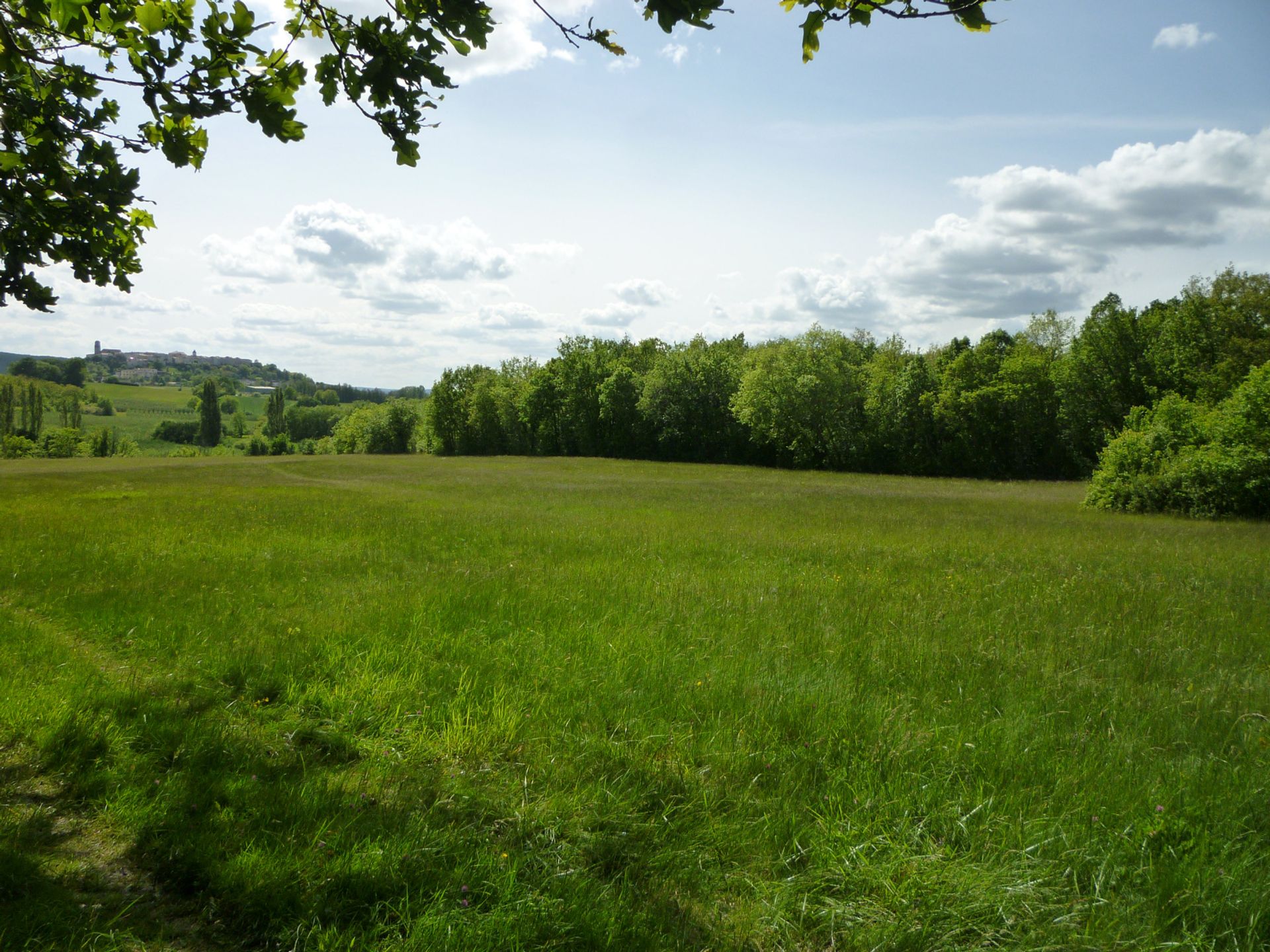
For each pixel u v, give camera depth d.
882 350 70.19
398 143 4.62
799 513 24.98
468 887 3.39
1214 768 4.59
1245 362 48.00
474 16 4.17
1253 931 3.15
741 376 75.81
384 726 5.27
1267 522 23.58
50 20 4.08
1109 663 6.94
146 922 3.22
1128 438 28.55
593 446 85.69
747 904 3.42
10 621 7.63
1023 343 65.62
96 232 5.34
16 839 3.76
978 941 3.19
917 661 6.78
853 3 3.55
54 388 178.88
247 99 4.19
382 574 11.05
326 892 3.33
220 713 5.47
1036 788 4.29
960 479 53.97
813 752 4.86
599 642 7.10
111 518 18.52
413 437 107.50
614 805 4.20
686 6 3.67
